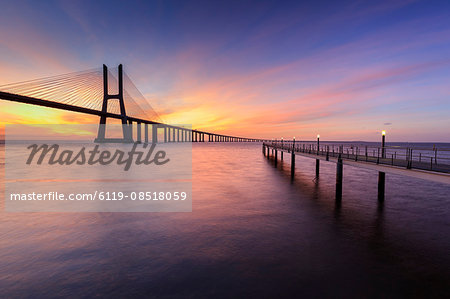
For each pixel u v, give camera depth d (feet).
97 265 26.86
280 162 149.69
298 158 185.68
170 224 39.68
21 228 38.09
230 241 33.06
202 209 48.19
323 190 66.90
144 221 41.16
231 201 54.65
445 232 36.17
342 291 22.35
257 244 32.07
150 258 28.43
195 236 34.73
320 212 46.09
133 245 31.89
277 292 22.24
